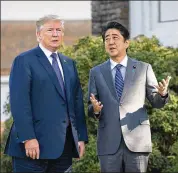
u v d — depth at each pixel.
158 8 12.47
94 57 9.59
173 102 9.12
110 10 13.57
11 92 6.74
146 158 6.85
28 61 6.80
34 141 6.63
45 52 6.95
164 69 9.38
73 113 7.00
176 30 11.32
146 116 6.82
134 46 9.89
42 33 6.90
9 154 6.90
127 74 6.84
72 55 9.79
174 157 8.73
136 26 13.18
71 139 6.97
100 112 6.78
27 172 6.81
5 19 22.39
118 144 6.72
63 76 6.98
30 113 6.66
